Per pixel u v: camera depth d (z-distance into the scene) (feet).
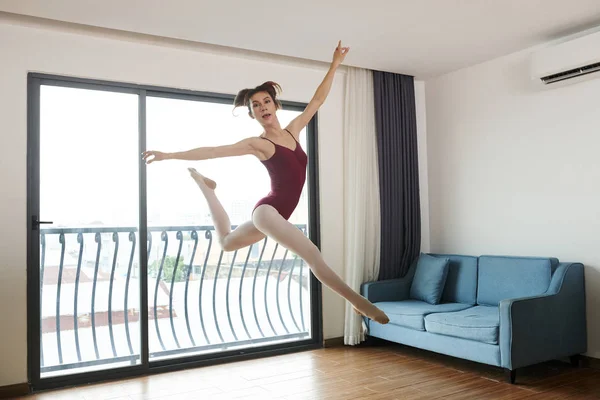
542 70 13.97
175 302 15.43
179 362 14.30
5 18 12.51
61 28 13.10
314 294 16.61
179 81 14.53
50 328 13.55
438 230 18.12
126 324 14.32
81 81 13.39
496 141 16.12
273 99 7.55
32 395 12.15
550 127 14.64
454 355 13.20
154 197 14.75
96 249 13.92
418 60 16.19
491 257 15.14
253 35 13.69
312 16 12.51
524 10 12.44
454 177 17.52
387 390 11.93
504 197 15.88
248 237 7.44
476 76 16.74
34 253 12.72
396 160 17.60
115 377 13.38
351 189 16.78
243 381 12.96
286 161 7.21
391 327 15.33
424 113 18.61
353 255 16.63
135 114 14.19
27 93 12.73
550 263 13.62
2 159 12.35
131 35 13.96
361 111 17.04
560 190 14.38
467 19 12.92
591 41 12.87
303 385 12.50
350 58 15.90
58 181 13.35
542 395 11.35
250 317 16.61
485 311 13.89
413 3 11.90
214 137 15.57
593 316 13.56
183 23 12.78
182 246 15.40
